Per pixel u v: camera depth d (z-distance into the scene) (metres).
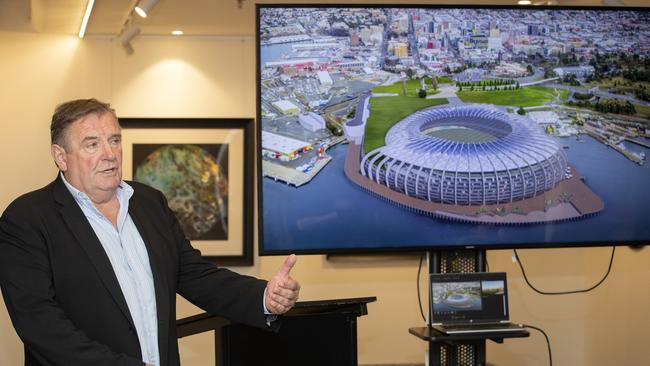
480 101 3.34
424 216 3.29
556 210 3.35
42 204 2.16
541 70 3.38
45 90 5.01
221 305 2.39
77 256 2.11
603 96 3.42
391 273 5.38
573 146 3.38
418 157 3.29
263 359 2.76
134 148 5.39
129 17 4.84
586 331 5.30
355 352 2.80
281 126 3.26
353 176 3.28
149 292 2.22
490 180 3.31
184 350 5.29
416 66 3.33
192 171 5.41
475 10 3.36
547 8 3.39
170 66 5.46
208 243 5.39
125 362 2.00
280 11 3.28
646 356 4.40
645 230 3.40
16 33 4.80
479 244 3.30
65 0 4.30
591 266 5.23
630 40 3.44
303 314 2.75
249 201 5.41
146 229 2.29
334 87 3.29
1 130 4.78
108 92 5.37
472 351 3.22
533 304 5.37
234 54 5.51
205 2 4.50
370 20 3.31
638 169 3.40
